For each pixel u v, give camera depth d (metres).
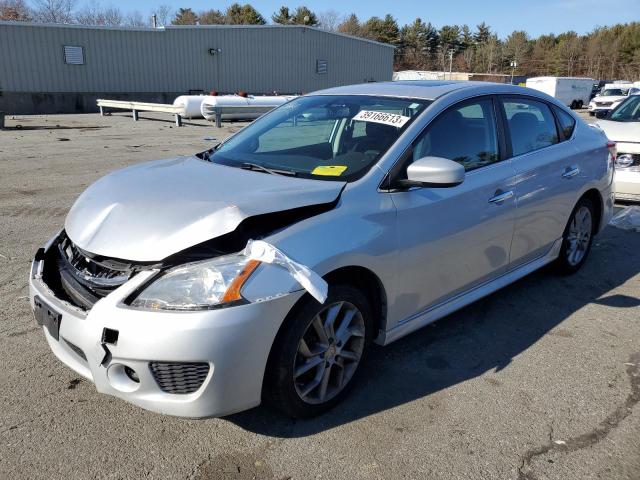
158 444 2.58
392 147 3.09
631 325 3.93
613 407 2.94
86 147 12.35
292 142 3.55
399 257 2.96
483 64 99.94
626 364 3.39
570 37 106.38
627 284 4.72
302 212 2.67
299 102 4.04
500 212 3.63
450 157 3.38
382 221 2.86
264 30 33.66
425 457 2.53
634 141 6.90
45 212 6.57
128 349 2.27
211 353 2.26
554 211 4.25
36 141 13.42
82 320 2.40
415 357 3.42
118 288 2.38
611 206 5.13
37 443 2.55
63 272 2.73
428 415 2.84
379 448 2.58
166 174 3.17
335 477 2.39
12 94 26.64
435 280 3.26
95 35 28.33
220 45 32.34
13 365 3.19
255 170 3.23
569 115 4.70
